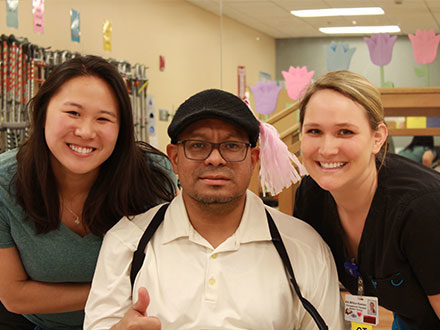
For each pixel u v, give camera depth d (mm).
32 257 1636
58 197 1612
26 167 1566
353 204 1479
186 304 1369
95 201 1613
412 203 1366
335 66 3172
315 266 1451
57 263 1643
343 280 1661
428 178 1424
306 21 3602
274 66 3863
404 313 1558
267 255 1439
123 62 4531
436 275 1359
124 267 1458
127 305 1438
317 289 1430
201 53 4641
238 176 1363
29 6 3809
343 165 1353
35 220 1583
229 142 1358
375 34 3018
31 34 3850
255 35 4004
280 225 1515
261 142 1498
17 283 1681
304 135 1393
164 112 5254
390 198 1415
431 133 2820
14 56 3385
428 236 1338
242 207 1470
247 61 4129
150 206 1714
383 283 1480
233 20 4246
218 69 4434
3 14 3578
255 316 1362
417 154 3145
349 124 1318
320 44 3666
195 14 4715
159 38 5246
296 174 1539
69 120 1463
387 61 3020
